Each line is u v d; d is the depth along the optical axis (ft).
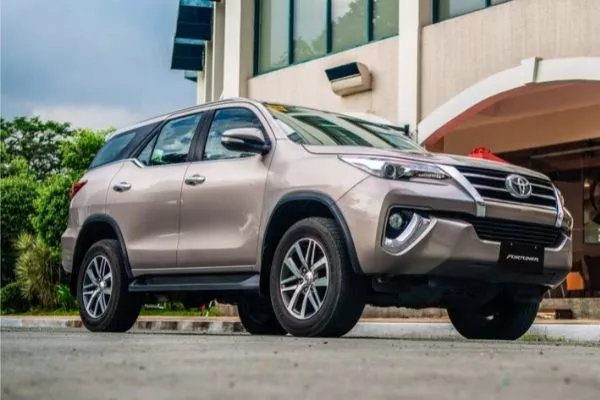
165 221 23.66
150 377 9.09
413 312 40.96
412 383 8.73
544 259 20.52
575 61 38.37
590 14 38.40
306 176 20.10
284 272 20.33
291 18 54.08
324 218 19.71
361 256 18.75
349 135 22.44
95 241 26.91
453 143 52.95
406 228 18.76
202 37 74.74
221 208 22.12
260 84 55.42
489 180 19.90
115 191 25.45
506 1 42.01
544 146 49.42
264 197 21.03
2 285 101.55
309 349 14.23
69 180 86.17
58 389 8.00
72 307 80.07
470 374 9.73
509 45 41.45
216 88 69.31
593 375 9.78
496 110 49.14
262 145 21.44
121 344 15.65
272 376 9.27
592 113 46.09
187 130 24.59
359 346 15.47
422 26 45.42
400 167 19.07
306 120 22.54
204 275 22.70
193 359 11.59
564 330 29.58
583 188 48.26
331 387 8.32
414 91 45.11
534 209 20.39
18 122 150.00
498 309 22.68
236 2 56.70
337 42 51.06
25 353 12.78
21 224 102.17
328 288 19.19
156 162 25.03
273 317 26.76
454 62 43.75
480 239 19.33
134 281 24.67
